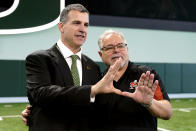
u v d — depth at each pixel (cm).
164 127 574
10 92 944
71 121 185
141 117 205
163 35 1160
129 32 1117
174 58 1173
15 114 678
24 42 983
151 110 187
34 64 181
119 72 215
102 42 211
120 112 204
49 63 185
